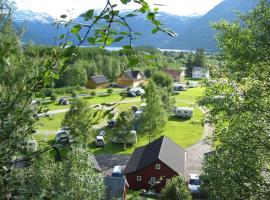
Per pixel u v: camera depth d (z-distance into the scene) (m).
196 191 30.38
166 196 24.59
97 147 45.81
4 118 3.53
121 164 40.09
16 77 3.68
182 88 98.12
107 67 99.94
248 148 13.02
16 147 3.53
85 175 15.12
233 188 12.82
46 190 4.09
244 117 14.01
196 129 55.88
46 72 3.55
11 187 3.65
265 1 13.79
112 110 3.82
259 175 12.69
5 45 3.67
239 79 14.42
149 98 47.56
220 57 15.23
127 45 3.18
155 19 3.11
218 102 14.62
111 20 3.05
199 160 41.66
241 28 14.47
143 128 47.38
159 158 34.91
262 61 13.48
